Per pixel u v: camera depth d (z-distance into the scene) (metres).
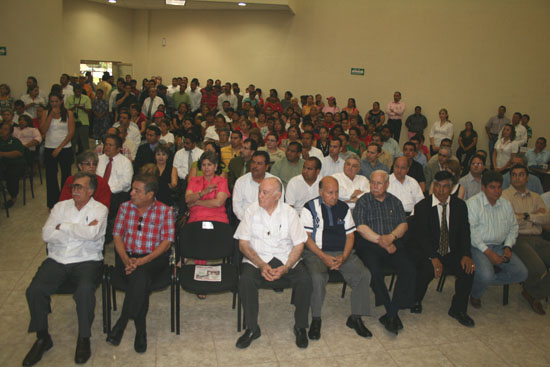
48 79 8.90
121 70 13.26
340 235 3.41
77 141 7.88
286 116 9.23
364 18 10.94
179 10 12.83
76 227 2.96
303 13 11.56
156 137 5.18
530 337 3.31
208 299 3.64
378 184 3.46
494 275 3.54
